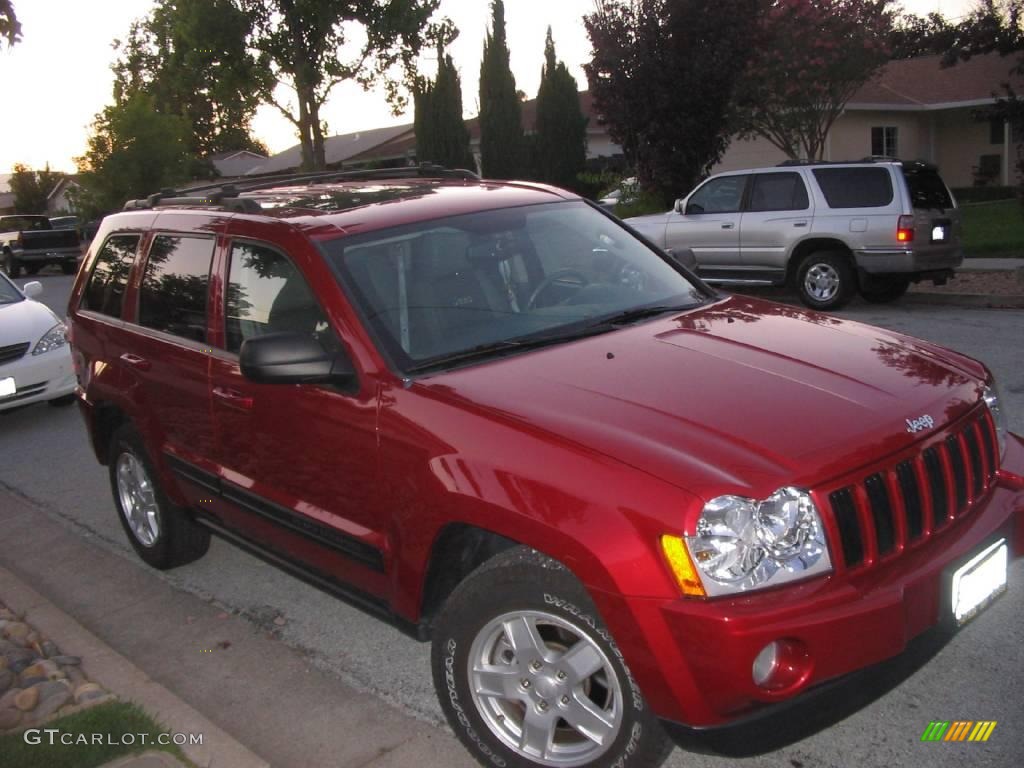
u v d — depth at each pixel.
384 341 3.79
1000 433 3.81
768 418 3.19
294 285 4.11
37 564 6.13
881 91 29.25
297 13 37.56
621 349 3.79
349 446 3.76
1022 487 3.62
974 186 30.41
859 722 3.70
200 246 4.75
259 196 4.96
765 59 18.34
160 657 4.75
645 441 3.06
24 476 8.13
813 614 2.82
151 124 42.91
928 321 11.57
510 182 5.32
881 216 12.21
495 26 35.81
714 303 4.55
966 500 3.39
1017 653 4.09
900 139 30.03
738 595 2.84
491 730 3.42
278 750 3.88
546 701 3.27
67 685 4.20
